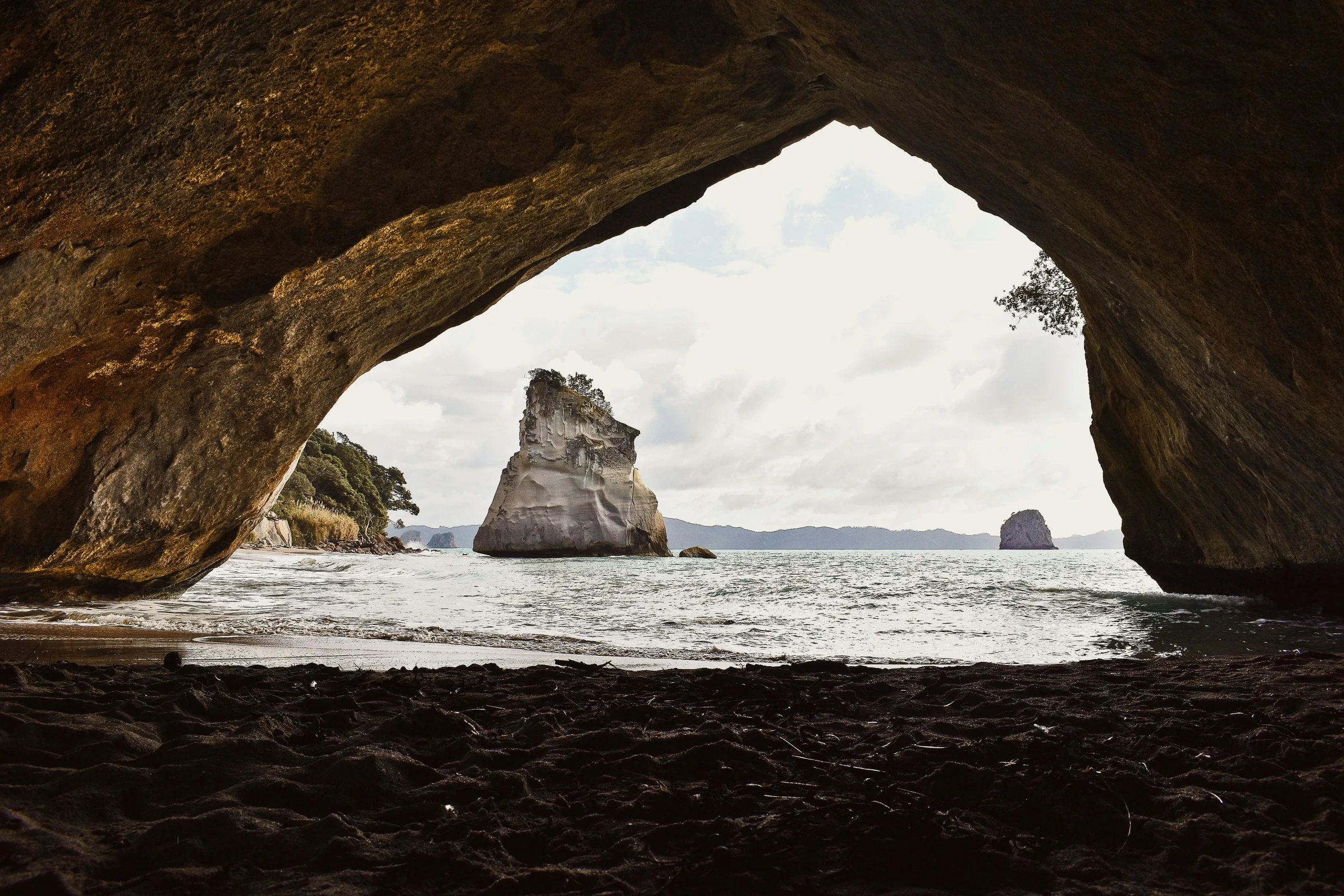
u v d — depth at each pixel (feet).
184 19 17.66
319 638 26.32
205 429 29.84
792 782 7.65
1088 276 31.35
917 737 9.29
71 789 6.93
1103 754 8.70
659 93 27.20
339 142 24.18
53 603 33.04
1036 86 18.66
